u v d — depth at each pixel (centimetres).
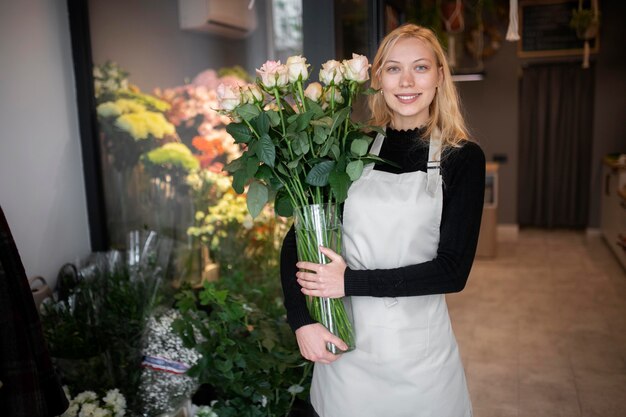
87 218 271
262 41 272
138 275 228
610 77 664
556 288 478
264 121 139
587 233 695
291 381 211
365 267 151
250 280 270
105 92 267
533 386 304
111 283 224
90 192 268
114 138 271
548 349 352
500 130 684
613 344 357
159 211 277
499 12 646
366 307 153
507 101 678
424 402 151
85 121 262
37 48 237
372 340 152
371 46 255
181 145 277
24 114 230
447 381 153
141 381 209
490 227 580
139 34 268
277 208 154
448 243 141
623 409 278
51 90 246
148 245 245
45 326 203
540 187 719
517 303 442
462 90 685
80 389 196
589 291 467
